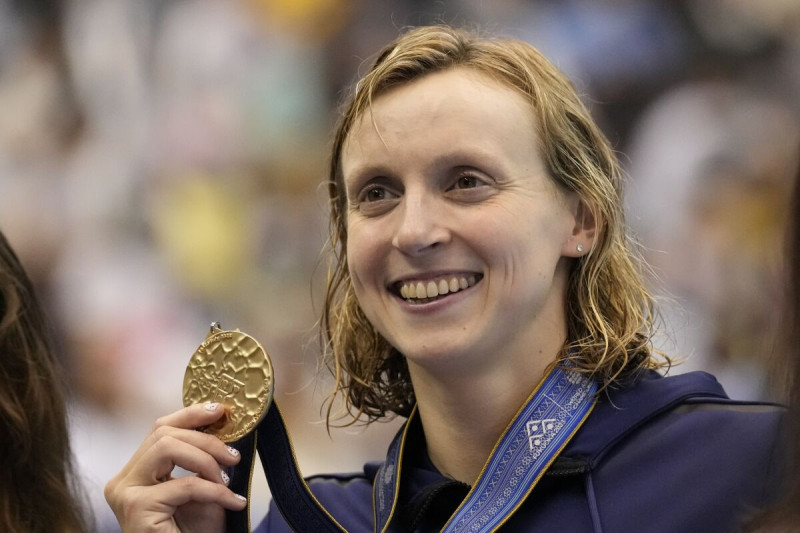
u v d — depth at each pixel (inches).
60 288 964.6
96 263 969.5
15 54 1035.3
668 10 957.2
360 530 322.3
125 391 900.0
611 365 297.0
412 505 304.8
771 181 870.4
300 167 990.4
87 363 909.2
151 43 1016.2
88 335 926.4
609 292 309.0
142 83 1011.9
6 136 1011.3
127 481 302.2
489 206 285.7
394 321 296.4
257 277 954.7
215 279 957.8
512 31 960.3
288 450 306.7
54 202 995.9
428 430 311.0
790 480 231.3
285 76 1005.8
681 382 300.7
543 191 293.7
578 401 297.0
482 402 298.5
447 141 285.6
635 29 952.3
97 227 985.5
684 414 293.6
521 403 299.1
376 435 782.5
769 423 278.4
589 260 304.2
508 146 289.4
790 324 235.3
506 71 299.6
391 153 289.6
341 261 337.1
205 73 1005.2
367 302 301.6
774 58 934.4
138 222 982.4
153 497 296.5
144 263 967.6
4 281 375.2
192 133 995.9
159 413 896.9
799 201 234.2
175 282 957.2
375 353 336.5
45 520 373.7
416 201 286.4
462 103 288.5
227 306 948.6
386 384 339.3
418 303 291.3
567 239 302.0
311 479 350.0
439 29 310.8
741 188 872.3
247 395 297.7
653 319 318.3
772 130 898.7
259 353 298.4
